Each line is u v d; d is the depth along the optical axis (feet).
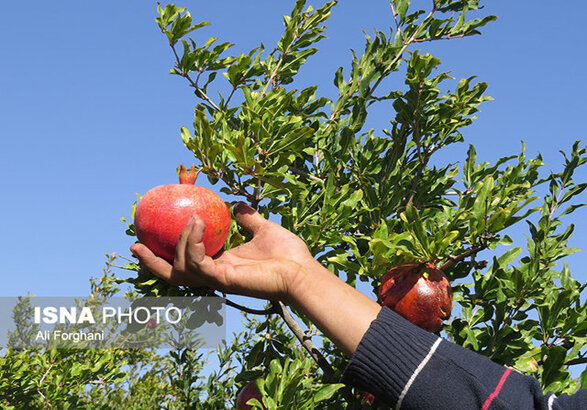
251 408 8.57
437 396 4.03
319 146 11.64
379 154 11.66
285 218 9.73
